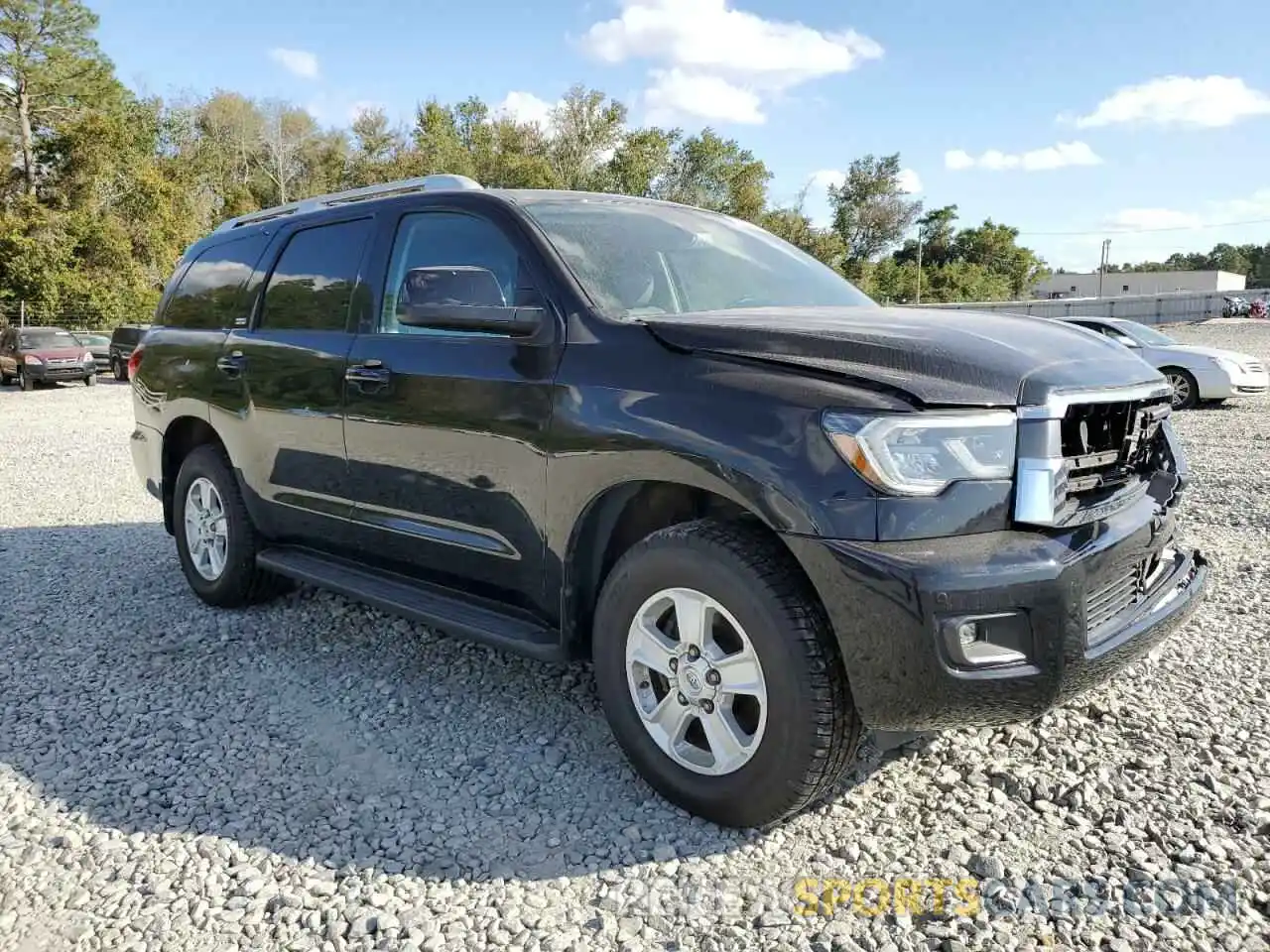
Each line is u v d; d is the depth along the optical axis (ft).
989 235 305.94
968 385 8.04
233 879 8.29
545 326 10.03
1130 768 9.87
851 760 8.48
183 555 16.16
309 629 14.75
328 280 13.28
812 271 13.11
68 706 12.00
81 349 77.20
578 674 12.74
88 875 8.36
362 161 223.51
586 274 10.39
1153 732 10.62
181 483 16.02
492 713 11.57
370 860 8.53
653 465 8.80
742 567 8.26
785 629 8.04
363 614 15.39
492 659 13.33
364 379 11.96
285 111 224.74
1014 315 10.44
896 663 7.63
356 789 9.80
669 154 204.13
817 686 7.99
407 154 200.13
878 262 261.65
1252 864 8.17
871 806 9.25
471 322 9.87
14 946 7.41
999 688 7.67
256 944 7.44
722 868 8.32
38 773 10.25
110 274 127.44
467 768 10.21
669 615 9.50
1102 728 10.74
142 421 17.33
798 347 8.58
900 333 8.65
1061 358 8.75
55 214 123.44
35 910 7.87
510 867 8.40
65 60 145.59
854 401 7.89
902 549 7.63
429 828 9.04
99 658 13.64
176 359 16.02
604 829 8.97
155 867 8.47
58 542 20.93
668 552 8.82
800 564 8.22
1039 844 8.58
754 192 211.20
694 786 8.93
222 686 12.57
